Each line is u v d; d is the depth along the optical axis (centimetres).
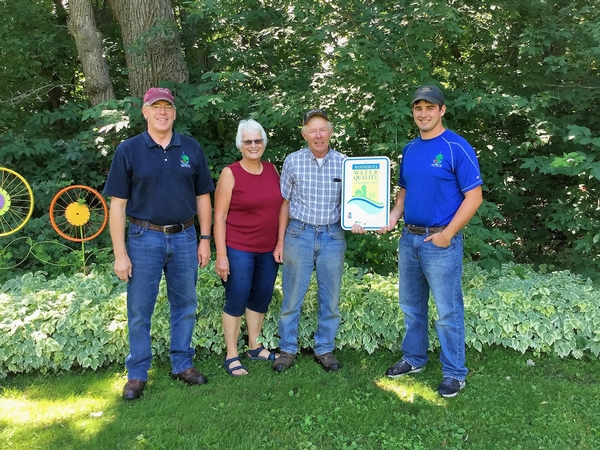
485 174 524
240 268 325
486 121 527
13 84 781
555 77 512
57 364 345
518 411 299
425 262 305
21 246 530
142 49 550
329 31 439
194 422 283
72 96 884
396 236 446
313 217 321
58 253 525
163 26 553
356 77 446
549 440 269
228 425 280
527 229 569
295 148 530
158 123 285
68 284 412
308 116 311
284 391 319
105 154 528
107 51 786
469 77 505
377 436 272
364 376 342
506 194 528
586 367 361
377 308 386
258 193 319
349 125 452
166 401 306
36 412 295
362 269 480
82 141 551
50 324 352
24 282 434
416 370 344
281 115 458
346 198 323
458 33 448
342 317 384
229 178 318
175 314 327
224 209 321
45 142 566
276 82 549
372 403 305
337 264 331
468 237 421
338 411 295
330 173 321
